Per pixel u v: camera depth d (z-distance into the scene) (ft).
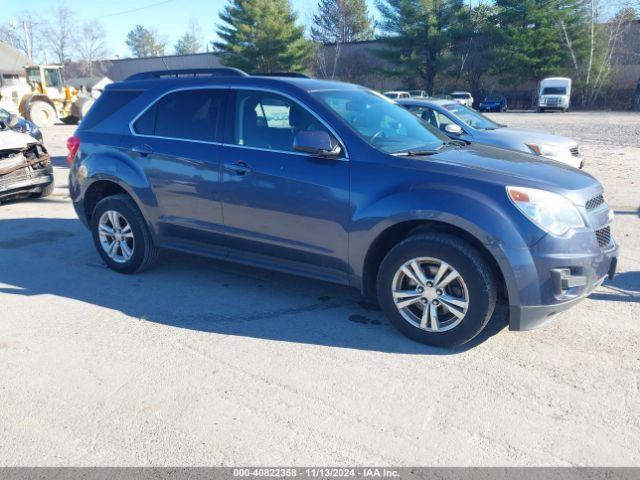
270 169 14.44
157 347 13.15
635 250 20.42
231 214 15.37
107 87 18.63
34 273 18.53
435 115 31.19
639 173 38.06
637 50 166.81
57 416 10.44
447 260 12.23
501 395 10.96
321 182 13.67
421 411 10.47
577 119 113.70
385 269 13.15
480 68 183.42
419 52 188.03
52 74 89.25
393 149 13.84
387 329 14.03
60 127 83.92
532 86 181.98
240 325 14.34
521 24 176.04
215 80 16.10
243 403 10.80
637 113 143.54
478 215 11.84
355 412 10.46
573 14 168.86
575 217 12.05
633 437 9.66
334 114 14.05
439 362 12.29
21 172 28.14
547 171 13.16
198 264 19.31
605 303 15.40
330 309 15.35
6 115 40.04
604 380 11.45
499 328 13.91
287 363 12.33
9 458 9.30
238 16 189.16
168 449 9.48
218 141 15.58
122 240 18.04
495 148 15.81
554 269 11.72
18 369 12.16
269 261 15.31
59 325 14.42
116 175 17.43
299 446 9.52
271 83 15.12
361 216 13.15
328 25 279.08
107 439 9.77
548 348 12.84
